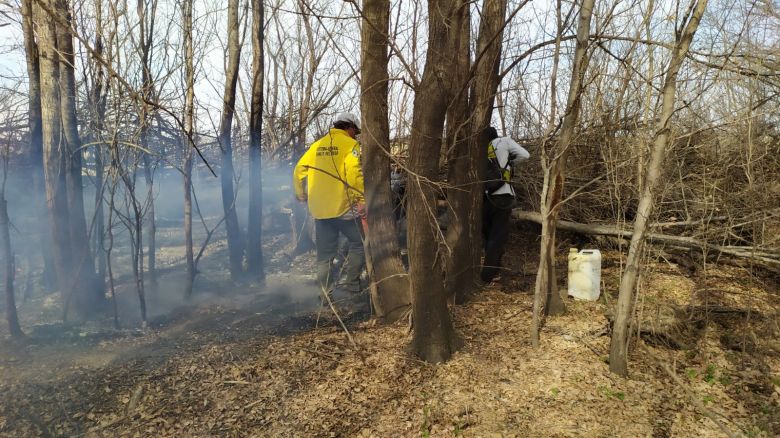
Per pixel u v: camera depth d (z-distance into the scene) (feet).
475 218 17.97
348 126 18.21
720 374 12.92
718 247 18.42
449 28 12.03
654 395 12.01
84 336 15.55
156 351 14.47
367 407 11.60
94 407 11.52
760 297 17.56
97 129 16.93
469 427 10.94
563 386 12.24
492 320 15.81
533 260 22.39
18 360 13.61
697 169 19.76
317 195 18.19
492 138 19.53
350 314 17.43
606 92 17.46
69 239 17.92
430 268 13.04
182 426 10.93
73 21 17.48
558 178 14.37
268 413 11.37
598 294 17.12
